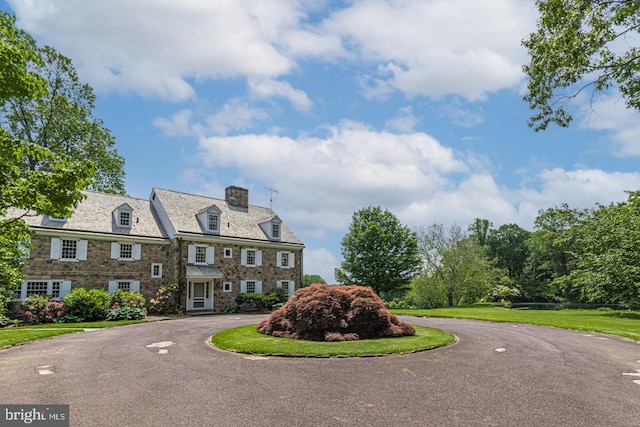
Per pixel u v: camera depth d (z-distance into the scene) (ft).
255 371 27.27
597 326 50.90
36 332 47.47
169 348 36.68
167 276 88.69
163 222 93.40
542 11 35.68
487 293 146.92
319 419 17.98
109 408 19.51
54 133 101.30
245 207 114.93
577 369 27.17
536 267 190.29
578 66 36.29
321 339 39.81
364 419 17.95
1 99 29.99
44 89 30.60
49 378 25.40
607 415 18.28
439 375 25.79
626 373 26.02
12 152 28.14
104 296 70.54
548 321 58.70
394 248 115.75
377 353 32.78
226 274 95.81
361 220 119.14
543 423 17.37
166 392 22.24
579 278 84.33
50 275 73.15
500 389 22.47
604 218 83.35
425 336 41.73
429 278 137.28
